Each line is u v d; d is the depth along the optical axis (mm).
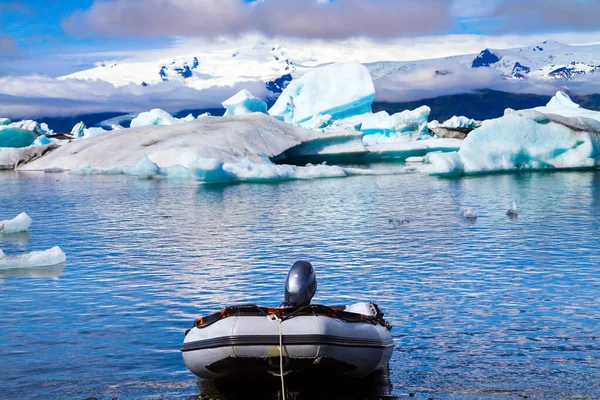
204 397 7566
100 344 9719
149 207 28094
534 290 12672
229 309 7500
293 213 25203
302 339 7062
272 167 42312
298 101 98000
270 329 7141
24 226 21750
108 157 53656
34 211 27547
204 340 7348
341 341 7270
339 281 13680
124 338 10000
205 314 11297
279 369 7227
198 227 21859
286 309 7441
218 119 61938
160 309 11664
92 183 41719
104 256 16969
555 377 8070
